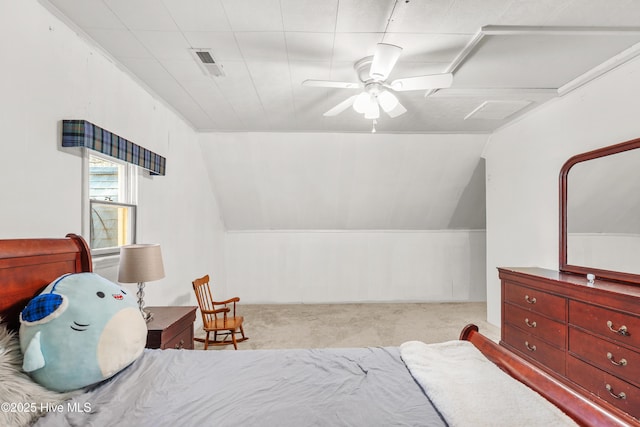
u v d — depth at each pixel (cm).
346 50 210
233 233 504
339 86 213
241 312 448
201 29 187
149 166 254
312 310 459
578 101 261
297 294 505
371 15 174
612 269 222
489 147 399
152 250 210
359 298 508
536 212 311
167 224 303
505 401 113
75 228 180
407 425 107
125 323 136
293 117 344
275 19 178
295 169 437
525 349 252
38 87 157
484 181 452
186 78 250
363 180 450
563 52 213
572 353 206
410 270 512
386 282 510
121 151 212
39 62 158
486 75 247
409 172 442
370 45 204
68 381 114
